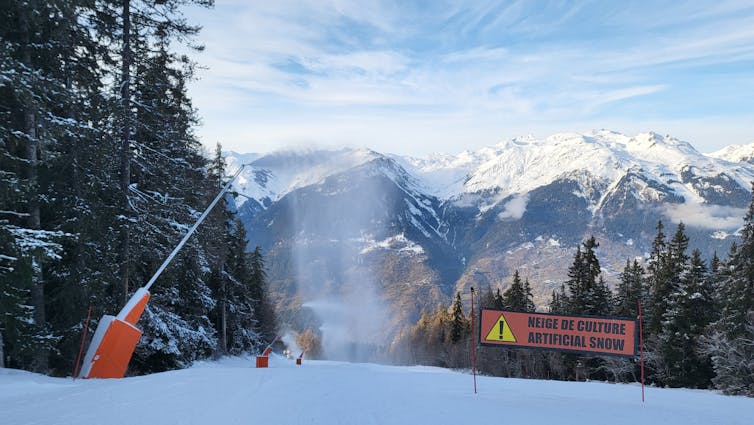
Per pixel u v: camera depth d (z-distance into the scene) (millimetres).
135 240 21766
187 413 7387
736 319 38344
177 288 29422
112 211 20250
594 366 52656
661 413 10383
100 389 9820
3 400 8539
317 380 13172
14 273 14102
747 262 38500
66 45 17750
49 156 15609
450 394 12203
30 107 14969
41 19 16094
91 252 19297
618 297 59719
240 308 51312
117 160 20688
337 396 10164
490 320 11609
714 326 40062
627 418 9305
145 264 23781
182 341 26594
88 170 19094
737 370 37344
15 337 15586
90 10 19281
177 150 24984
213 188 26844
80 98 18797
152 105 22047
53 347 16469
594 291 54656
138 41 21047
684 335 44781
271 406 8398
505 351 63188
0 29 16422
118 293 21312
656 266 56312
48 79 15445
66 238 18203
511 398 12008
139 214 21344
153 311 24906
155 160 22797
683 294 45312
